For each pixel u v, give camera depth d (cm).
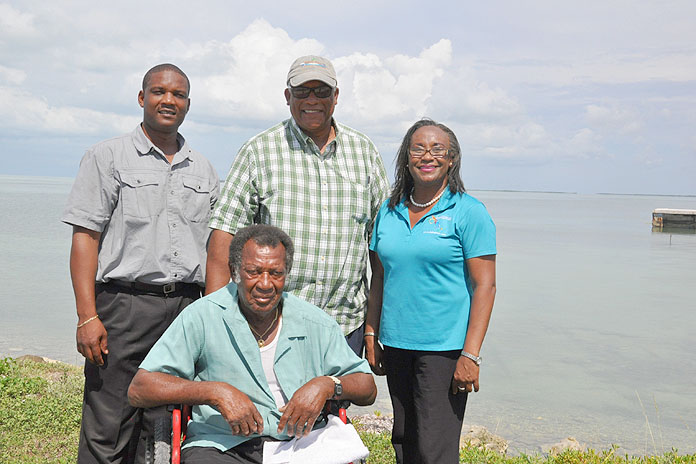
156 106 399
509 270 3344
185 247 406
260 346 328
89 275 395
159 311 398
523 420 1070
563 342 1706
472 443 788
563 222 9031
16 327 1633
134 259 393
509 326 1906
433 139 377
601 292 2627
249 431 302
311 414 307
